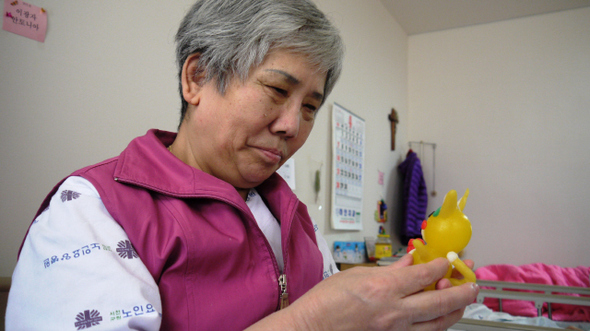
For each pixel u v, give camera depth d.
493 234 3.35
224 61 0.57
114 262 0.46
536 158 3.30
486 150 3.44
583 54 3.25
